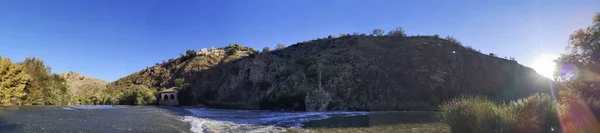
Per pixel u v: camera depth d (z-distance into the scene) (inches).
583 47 497.4
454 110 454.0
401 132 598.2
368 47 2955.2
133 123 634.8
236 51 3922.2
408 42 2906.0
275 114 1221.1
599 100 470.3
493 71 2527.1
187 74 3166.8
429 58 2400.3
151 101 2263.8
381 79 2260.1
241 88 2657.5
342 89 2123.5
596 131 442.6
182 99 2266.2
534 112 470.3
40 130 459.2
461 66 2397.9
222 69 3090.6
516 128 446.0
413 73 2299.5
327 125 745.6
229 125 727.7
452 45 2682.1
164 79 3206.2
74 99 1768.0
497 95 2188.7
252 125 734.5
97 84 3267.7
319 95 1647.4
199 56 3543.3
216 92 2723.9
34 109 851.4
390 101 1948.8
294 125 744.3
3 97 1051.3
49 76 1379.2
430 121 825.5
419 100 2010.3
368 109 1676.9
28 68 1221.1
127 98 2239.2
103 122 615.5
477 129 423.2
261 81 2591.0
